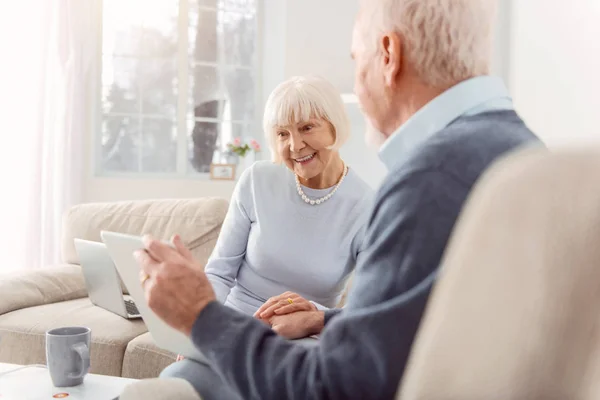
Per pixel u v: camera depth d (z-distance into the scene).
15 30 4.21
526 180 0.44
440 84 0.90
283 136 1.86
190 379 1.09
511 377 0.43
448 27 0.88
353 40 1.01
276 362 0.81
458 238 0.48
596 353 0.40
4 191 4.21
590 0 2.60
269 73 4.76
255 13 4.85
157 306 0.90
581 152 0.42
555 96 2.80
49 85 4.25
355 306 0.79
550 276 0.41
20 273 2.72
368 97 0.97
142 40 4.72
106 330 2.27
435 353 0.47
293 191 1.92
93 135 4.55
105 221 3.04
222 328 0.85
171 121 4.79
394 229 0.77
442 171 0.78
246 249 1.98
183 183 4.57
